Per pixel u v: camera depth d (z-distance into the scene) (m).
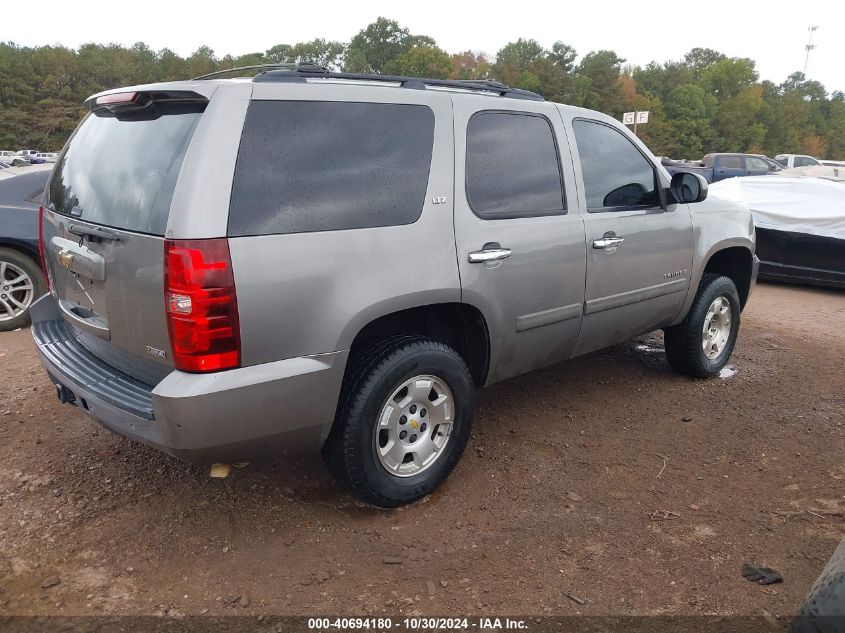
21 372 4.84
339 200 2.80
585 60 100.50
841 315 7.45
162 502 3.24
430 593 2.66
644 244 4.18
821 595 2.13
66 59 99.50
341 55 113.31
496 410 4.45
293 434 2.78
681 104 100.62
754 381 5.13
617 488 3.49
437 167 3.14
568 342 3.91
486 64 104.00
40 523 3.05
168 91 2.66
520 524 3.14
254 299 2.54
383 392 2.96
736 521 3.20
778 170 20.30
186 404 2.45
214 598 2.61
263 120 2.65
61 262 3.16
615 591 2.69
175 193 2.47
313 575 2.75
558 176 3.73
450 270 3.13
